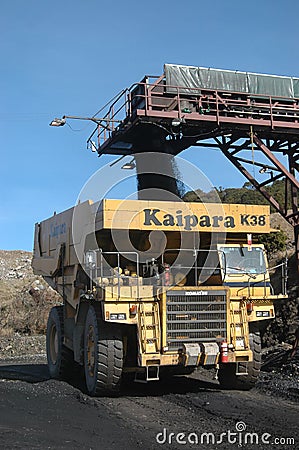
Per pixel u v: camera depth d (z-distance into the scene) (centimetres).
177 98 1421
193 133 1582
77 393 1102
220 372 1170
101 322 1059
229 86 1522
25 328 2717
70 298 1262
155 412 923
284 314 1795
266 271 1144
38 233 1557
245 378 1123
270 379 1255
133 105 1486
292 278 1959
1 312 2814
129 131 1502
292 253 2167
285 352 1534
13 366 1752
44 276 1496
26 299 2959
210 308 1056
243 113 1462
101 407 961
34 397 1059
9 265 4294
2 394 1092
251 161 1641
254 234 1172
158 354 1017
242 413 901
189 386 1212
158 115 1397
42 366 1733
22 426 805
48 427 805
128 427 814
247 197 3206
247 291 1115
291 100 1561
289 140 1638
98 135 1667
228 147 1633
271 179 1593
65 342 1311
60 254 1322
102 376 1038
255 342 1122
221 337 1055
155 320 1030
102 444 711
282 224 3025
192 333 1039
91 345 1108
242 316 1092
